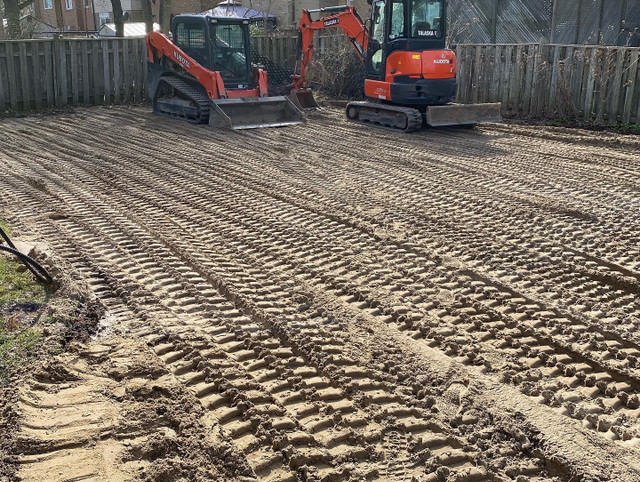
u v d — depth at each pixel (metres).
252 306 5.37
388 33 13.08
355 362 4.63
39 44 15.80
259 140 12.16
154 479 3.39
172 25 14.61
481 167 10.13
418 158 10.73
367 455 3.71
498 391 4.30
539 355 4.77
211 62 13.84
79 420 3.84
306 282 5.90
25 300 5.28
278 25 28.38
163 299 5.49
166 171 9.71
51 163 10.09
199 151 11.17
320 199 8.32
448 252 6.64
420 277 6.03
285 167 10.05
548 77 14.49
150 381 4.27
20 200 8.04
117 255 6.37
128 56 17.03
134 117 14.84
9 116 15.02
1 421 3.80
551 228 7.37
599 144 12.02
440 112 12.95
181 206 7.99
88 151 11.04
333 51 17.97
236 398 4.13
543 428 3.92
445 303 5.55
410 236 7.04
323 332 5.03
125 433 3.75
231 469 3.52
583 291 5.86
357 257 6.48
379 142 12.09
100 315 5.15
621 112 13.64
